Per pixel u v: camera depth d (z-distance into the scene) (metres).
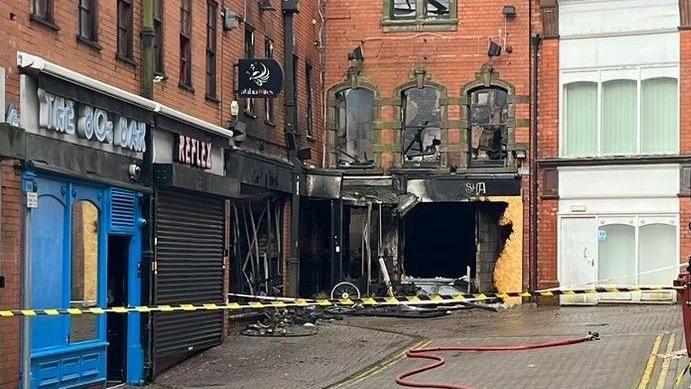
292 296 23.62
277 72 20.53
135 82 15.88
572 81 25.62
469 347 17.86
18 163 12.42
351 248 26.36
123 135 15.12
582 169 25.45
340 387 14.73
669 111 24.89
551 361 15.71
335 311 24.11
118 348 15.62
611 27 25.30
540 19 25.89
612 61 25.31
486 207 26.42
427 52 26.62
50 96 13.11
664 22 24.86
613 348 16.61
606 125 25.36
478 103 26.59
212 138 18.70
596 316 22.38
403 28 26.77
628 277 25.03
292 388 14.77
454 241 26.98
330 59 27.14
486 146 26.42
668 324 19.86
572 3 25.58
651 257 24.89
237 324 20.70
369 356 17.69
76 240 14.00
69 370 13.72
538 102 25.89
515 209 25.88
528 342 18.27
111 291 15.63
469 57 26.38
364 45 26.95
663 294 24.75
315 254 25.86
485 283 26.23
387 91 26.78
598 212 25.30
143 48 16.14
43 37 13.09
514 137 25.92
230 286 20.80
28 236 12.62
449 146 26.38
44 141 12.95
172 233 16.81
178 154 16.94
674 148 24.80
